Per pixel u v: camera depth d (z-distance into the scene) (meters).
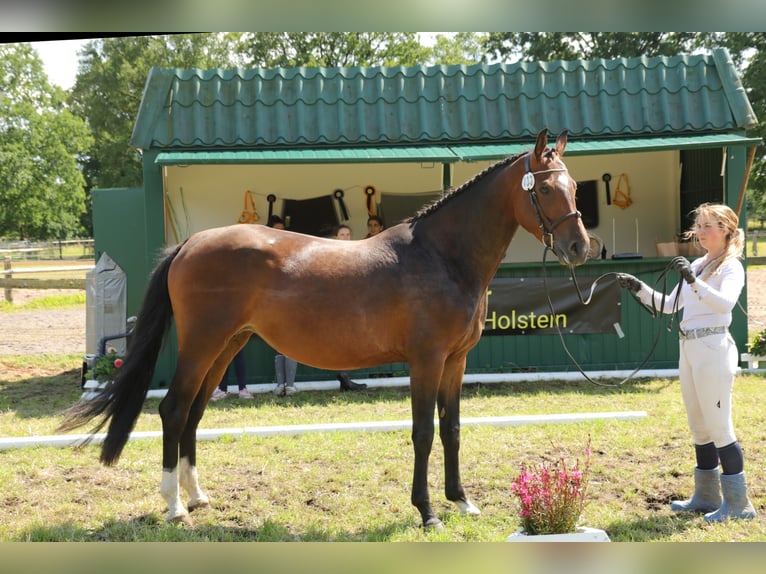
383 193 11.16
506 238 4.34
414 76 9.55
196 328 4.28
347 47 28.98
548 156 4.12
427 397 4.17
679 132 9.30
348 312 4.17
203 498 4.57
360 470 5.31
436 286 4.17
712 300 4.05
